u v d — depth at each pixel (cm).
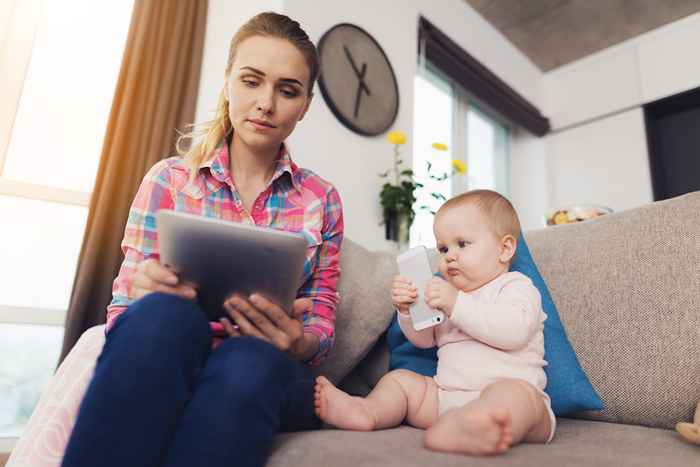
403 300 91
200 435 55
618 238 105
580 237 112
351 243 135
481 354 86
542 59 359
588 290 105
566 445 71
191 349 61
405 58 243
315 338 92
